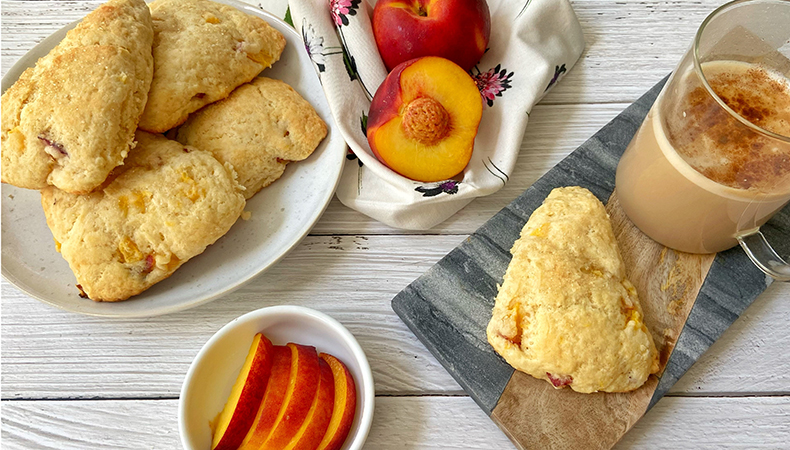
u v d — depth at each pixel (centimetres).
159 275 31
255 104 35
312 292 33
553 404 28
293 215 34
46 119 30
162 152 33
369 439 29
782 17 27
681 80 27
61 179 30
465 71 35
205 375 28
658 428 29
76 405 31
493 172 34
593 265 29
